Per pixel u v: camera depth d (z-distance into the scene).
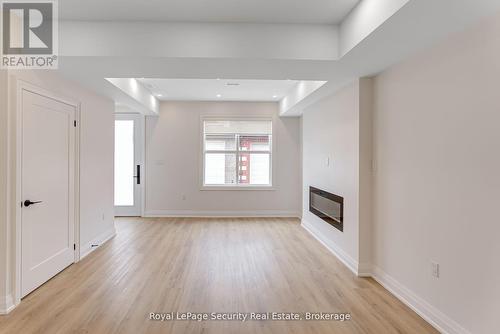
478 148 2.11
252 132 7.26
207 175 7.27
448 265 2.38
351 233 3.86
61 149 3.62
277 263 4.02
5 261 2.68
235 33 2.96
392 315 2.71
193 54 2.94
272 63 3.11
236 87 5.66
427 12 1.99
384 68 3.28
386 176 3.30
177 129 7.10
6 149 2.69
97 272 3.66
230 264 3.97
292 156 7.21
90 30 2.89
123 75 3.59
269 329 2.48
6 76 2.68
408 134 2.91
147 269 3.76
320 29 3.00
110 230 5.22
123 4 2.61
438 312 2.49
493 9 1.95
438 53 2.50
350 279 3.51
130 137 7.10
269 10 2.72
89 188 4.39
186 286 3.28
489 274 2.03
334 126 4.45
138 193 7.12
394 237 3.14
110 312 2.72
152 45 2.92
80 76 3.61
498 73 1.96
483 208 2.07
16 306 2.79
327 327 2.52
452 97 2.34
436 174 2.52
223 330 2.46
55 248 3.53
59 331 2.41
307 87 4.72
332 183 4.54
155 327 2.48
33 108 3.06
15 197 2.77
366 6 2.42
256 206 7.21
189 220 6.74
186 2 2.58
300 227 6.12
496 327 1.98
